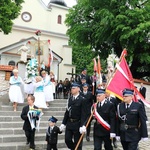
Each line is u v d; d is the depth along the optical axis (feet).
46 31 114.01
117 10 73.82
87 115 20.74
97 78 34.94
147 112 43.91
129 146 17.81
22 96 33.19
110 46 84.12
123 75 21.93
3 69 41.04
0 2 71.10
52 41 116.06
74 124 20.66
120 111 18.51
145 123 17.79
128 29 68.74
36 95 31.71
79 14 85.25
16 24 110.01
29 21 113.80
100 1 77.82
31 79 35.37
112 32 71.51
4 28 72.84
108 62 52.80
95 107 20.30
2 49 93.86
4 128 28.25
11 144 24.94
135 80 59.88
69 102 21.15
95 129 20.04
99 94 20.08
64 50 116.16
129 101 18.37
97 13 77.51
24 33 110.01
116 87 21.56
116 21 70.44
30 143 23.95
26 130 24.08
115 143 26.53
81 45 87.61
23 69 44.39
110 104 19.80
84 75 35.99
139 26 66.28
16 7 75.00
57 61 101.45
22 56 44.88
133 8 72.18
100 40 78.74
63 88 63.46
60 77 113.60
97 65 37.86
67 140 20.93
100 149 19.63
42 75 35.32
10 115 31.35
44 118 31.73
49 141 22.49
